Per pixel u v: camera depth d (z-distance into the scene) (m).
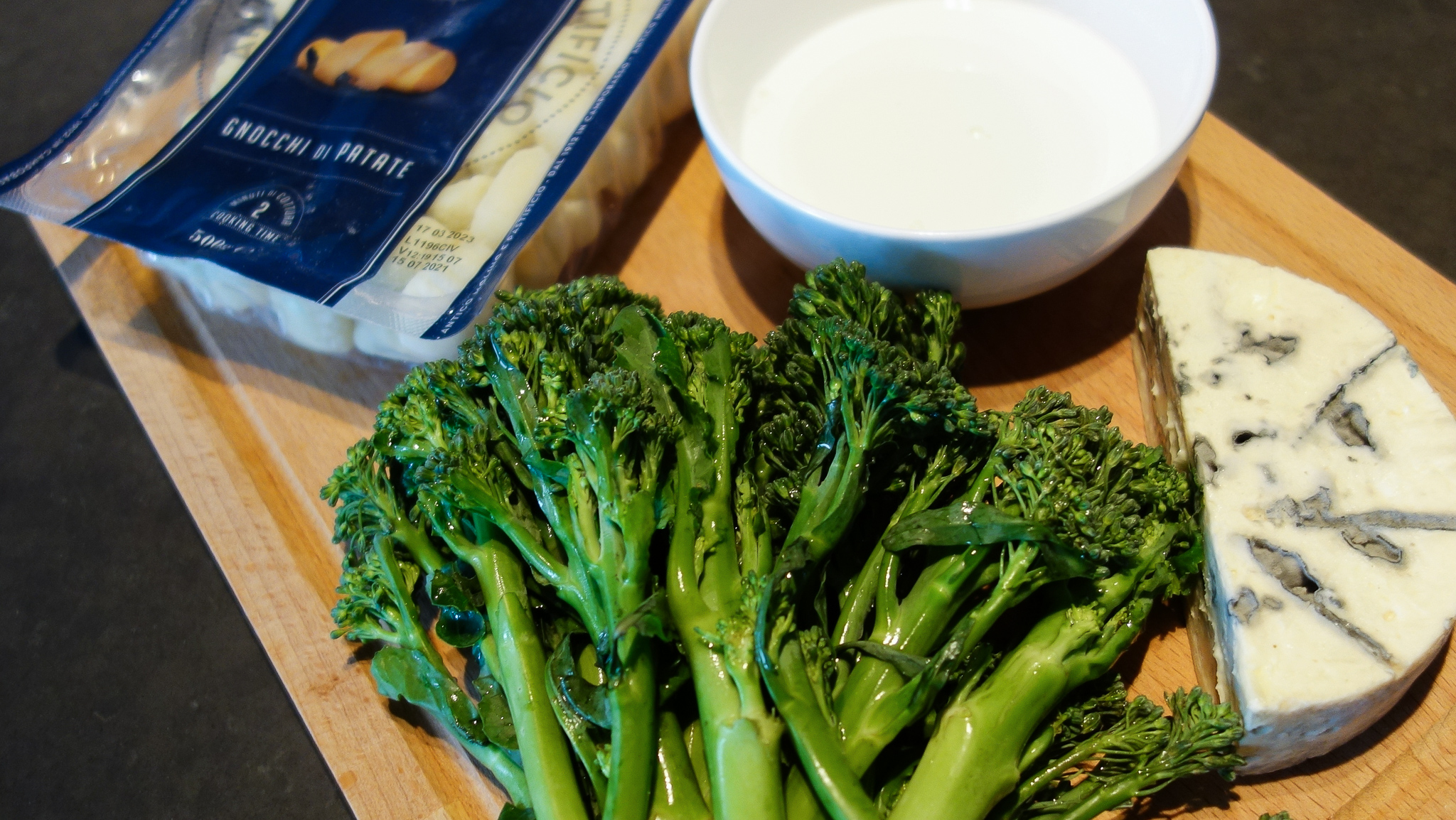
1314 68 0.43
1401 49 0.43
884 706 0.27
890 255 0.33
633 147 0.38
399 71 0.39
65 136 0.39
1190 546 0.30
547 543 0.30
